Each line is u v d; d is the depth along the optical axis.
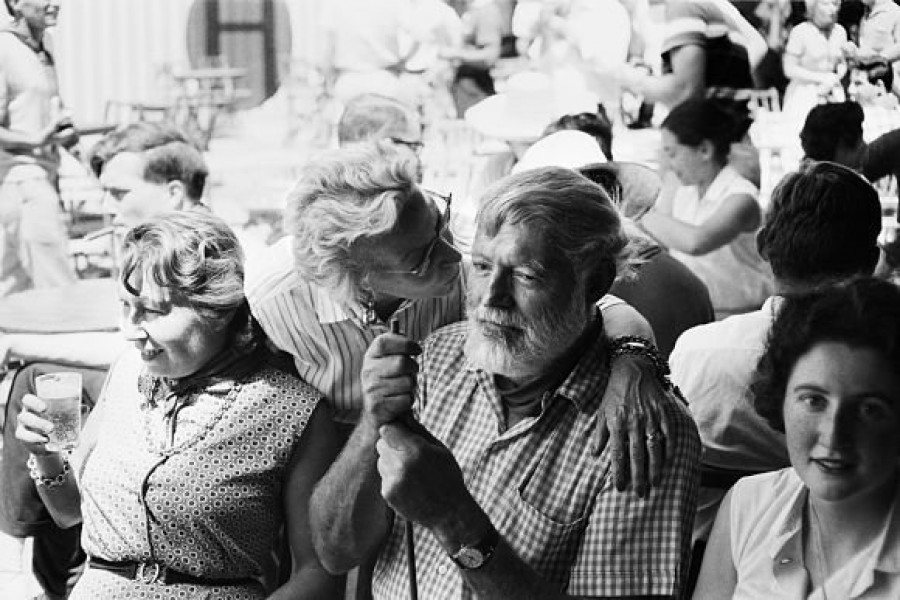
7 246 8.51
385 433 2.47
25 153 8.47
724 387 3.42
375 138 4.53
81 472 3.27
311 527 2.84
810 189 3.26
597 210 2.54
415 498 2.43
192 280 2.99
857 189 3.25
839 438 2.28
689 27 8.64
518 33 9.47
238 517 3.03
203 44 10.93
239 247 3.11
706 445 3.49
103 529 3.07
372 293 2.84
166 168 4.78
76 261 8.82
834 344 2.28
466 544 2.44
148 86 10.64
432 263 2.80
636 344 2.71
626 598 2.51
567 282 2.51
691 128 6.34
